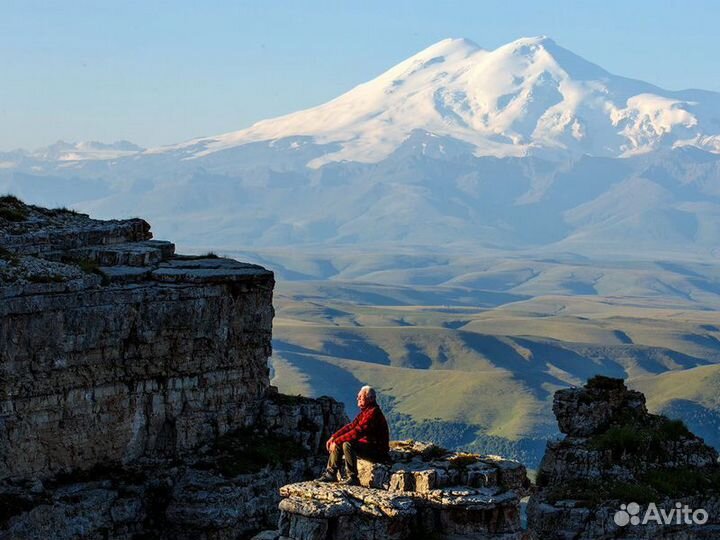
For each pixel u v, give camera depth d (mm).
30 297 76312
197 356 86438
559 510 69562
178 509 79312
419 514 58312
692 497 72188
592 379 79938
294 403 91312
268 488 83375
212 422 86938
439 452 65000
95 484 79125
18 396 76438
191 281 85812
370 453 60656
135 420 83125
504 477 61062
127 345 82375
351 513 56781
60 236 88938
